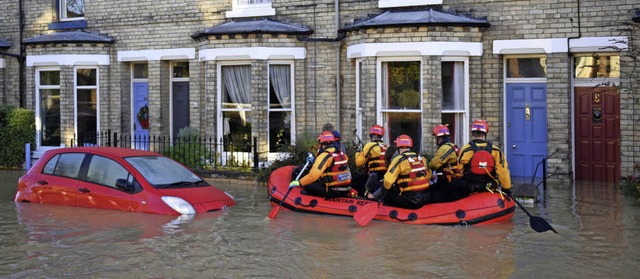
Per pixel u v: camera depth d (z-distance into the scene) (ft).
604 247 28.27
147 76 61.36
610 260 26.17
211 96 54.24
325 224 33.35
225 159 53.93
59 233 31.24
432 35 46.65
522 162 49.08
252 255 27.27
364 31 48.37
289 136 53.98
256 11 54.75
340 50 52.37
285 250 28.09
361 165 38.47
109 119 60.90
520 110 48.98
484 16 48.01
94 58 60.08
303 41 52.90
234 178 49.47
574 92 48.08
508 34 47.47
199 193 37.37
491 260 26.35
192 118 57.62
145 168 37.37
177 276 24.34
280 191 37.55
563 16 46.11
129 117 61.41
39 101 61.98
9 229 32.22
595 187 44.68
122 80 60.70
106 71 60.54
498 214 32.86
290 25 53.47
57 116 61.93
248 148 54.19
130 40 59.93
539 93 48.52
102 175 37.50
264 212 36.55
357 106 51.06
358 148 46.80
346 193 36.40
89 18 61.57
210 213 36.01
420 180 33.53
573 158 48.06
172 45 58.18
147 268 25.36
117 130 60.75
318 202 35.94
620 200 39.63
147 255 27.25
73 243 29.30
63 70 59.98
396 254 27.37
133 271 24.97
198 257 26.91
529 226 32.55
